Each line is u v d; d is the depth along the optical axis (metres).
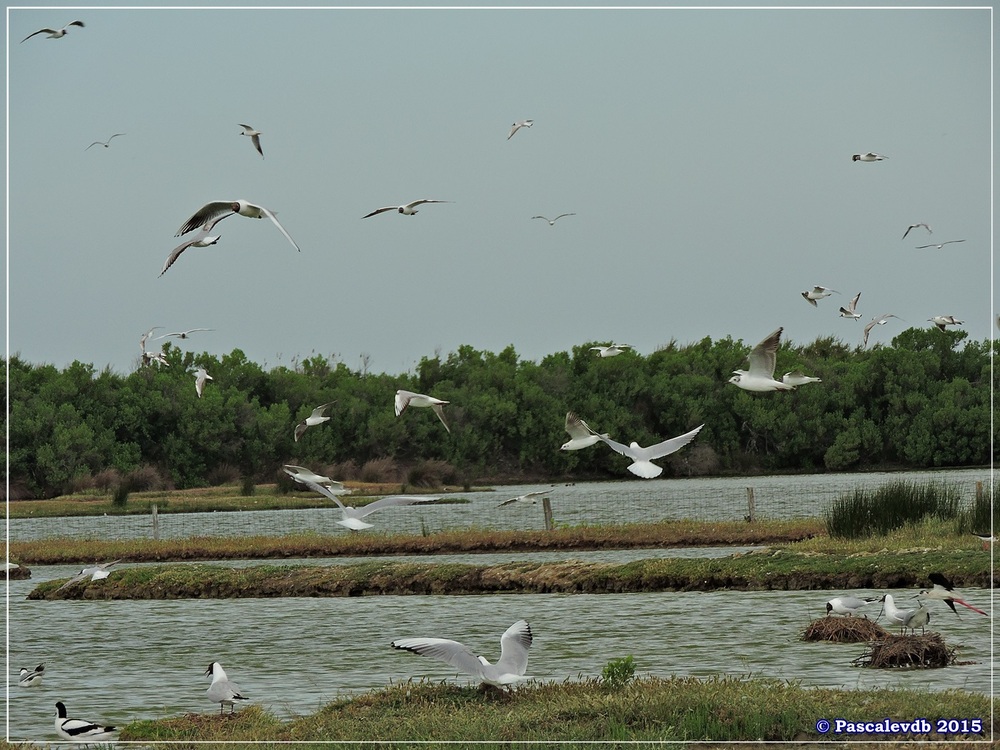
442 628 26.11
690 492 74.00
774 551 33.50
